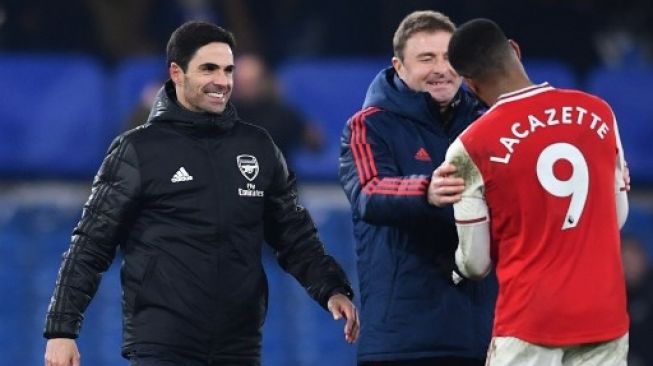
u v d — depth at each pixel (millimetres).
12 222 40969
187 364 18375
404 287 18359
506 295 16219
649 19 45750
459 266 16688
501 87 16594
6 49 42219
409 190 17359
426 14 18844
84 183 40906
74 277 18375
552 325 15945
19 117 40156
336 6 43562
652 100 41844
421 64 18516
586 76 42344
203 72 18531
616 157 16625
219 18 42906
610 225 16234
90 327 39000
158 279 18344
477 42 16625
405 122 18609
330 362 39656
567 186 16031
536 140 16125
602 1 44312
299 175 40438
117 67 42031
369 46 43375
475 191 16266
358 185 18234
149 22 43031
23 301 40000
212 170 18578
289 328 39969
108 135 40250
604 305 16016
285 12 43656
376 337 18453
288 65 41625
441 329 18219
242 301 18578
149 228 18484
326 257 19438
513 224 16125
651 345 35031
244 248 18641
